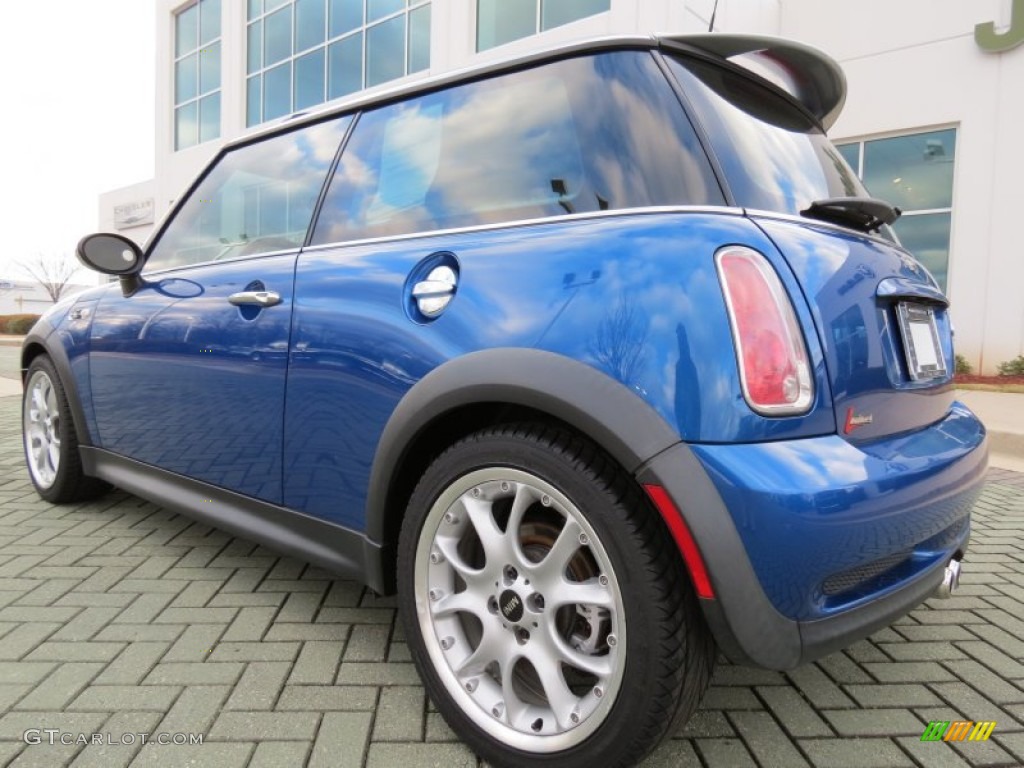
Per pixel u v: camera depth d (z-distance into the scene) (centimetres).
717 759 162
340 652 205
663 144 158
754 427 131
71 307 323
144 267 295
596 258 149
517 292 156
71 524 317
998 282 943
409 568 172
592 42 178
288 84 1733
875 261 168
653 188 154
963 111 954
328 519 199
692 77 170
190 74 2103
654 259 142
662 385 134
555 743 146
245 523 226
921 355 178
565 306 148
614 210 156
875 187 1048
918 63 984
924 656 214
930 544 171
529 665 167
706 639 138
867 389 151
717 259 138
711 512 128
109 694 181
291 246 228
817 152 201
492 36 1228
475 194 187
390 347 176
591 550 142
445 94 206
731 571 127
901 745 169
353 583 255
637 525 136
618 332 140
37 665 195
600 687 142
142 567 267
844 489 132
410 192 202
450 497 165
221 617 226
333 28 1587
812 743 169
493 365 152
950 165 981
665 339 135
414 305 176
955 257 974
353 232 211
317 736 166
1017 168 920
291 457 207
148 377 265
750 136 173
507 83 193
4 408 698
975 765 162
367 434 183
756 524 127
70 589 246
